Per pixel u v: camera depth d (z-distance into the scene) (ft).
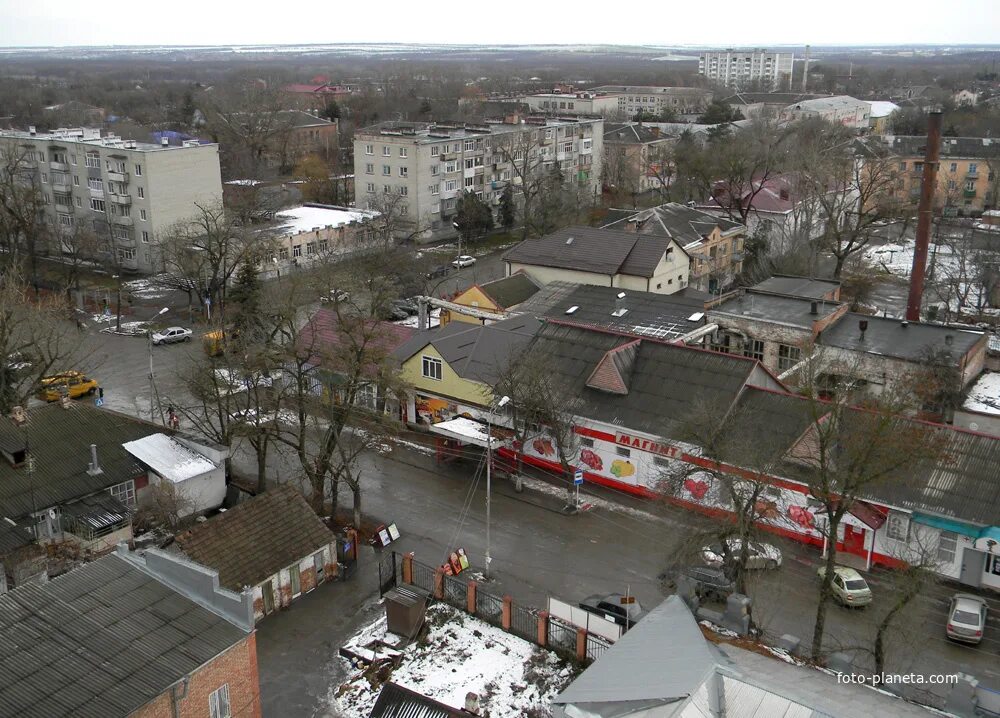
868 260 314.55
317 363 190.39
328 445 152.25
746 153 366.84
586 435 165.27
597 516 153.79
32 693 78.43
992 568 128.47
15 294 205.57
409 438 185.47
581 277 254.88
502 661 115.55
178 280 279.08
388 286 244.22
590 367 171.22
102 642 85.92
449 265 327.47
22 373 199.00
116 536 139.13
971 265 290.56
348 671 114.21
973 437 138.31
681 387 160.76
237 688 91.81
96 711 78.13
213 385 168.14
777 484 142.61
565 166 450.71
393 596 121.60
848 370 180.86
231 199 364.58
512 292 245.65
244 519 130.21
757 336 210.79
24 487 140.26
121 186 320.50
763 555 132.87
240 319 199.52
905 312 262.88
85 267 327.88
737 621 99.71
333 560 135.13
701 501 139.23
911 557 129.59
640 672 84.02
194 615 92.48
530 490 163.22
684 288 271.49
